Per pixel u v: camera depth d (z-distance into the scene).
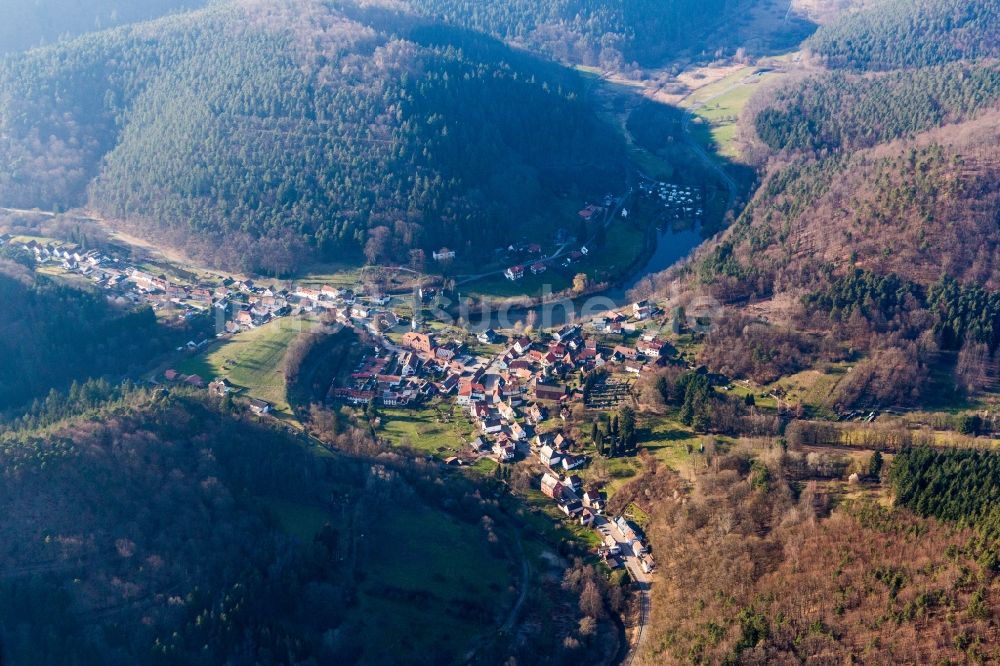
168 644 183.25
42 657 179.75
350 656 191.00
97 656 181.38
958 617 180.12
